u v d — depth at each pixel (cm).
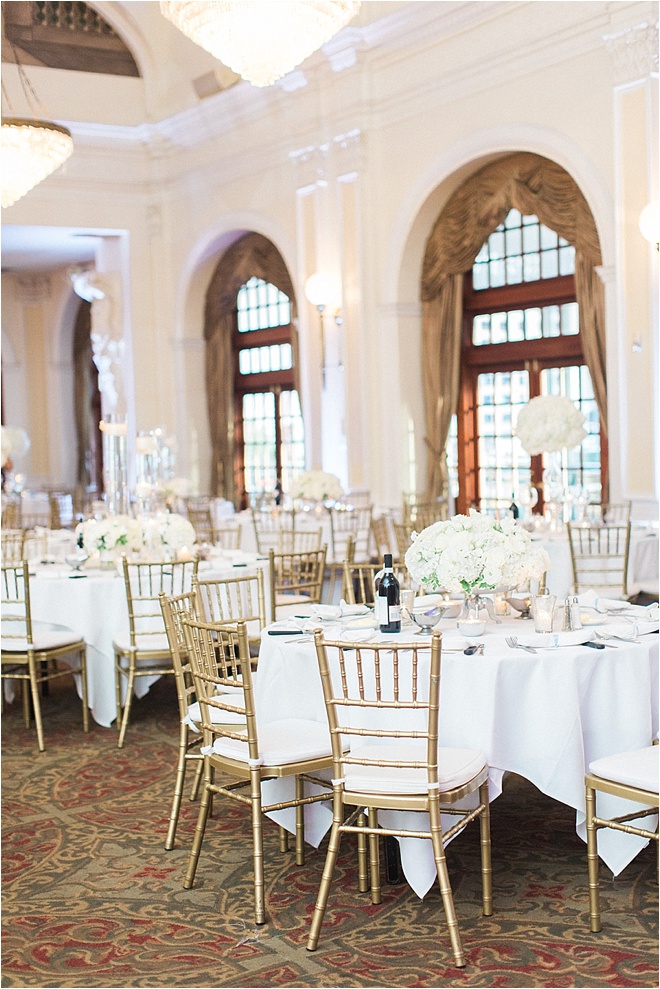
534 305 1009
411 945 341
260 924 359
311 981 320
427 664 383
